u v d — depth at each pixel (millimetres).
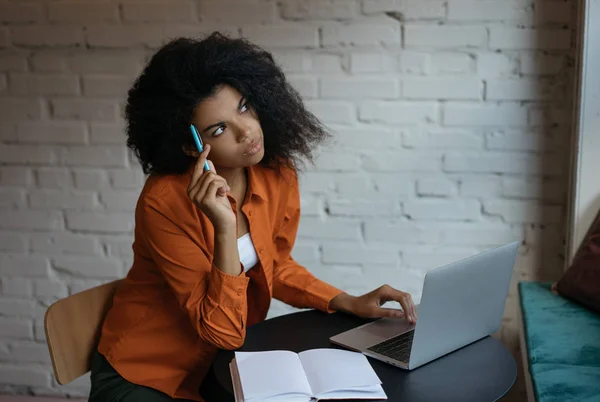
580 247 2045
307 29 2225
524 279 2311
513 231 2287
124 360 1599
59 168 2408
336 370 1341
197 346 1599
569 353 1659
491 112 2219
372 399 1279
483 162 2252
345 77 2242
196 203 1437
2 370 2559
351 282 2381
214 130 1462
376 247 2348
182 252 1514
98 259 2455
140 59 2301
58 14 2301
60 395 2555
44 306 2506
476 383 1342
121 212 2416
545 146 2219
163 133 1503
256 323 1715
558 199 2244
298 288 1759
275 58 2250
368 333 1553
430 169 2275
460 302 1418
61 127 2377
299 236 2371
